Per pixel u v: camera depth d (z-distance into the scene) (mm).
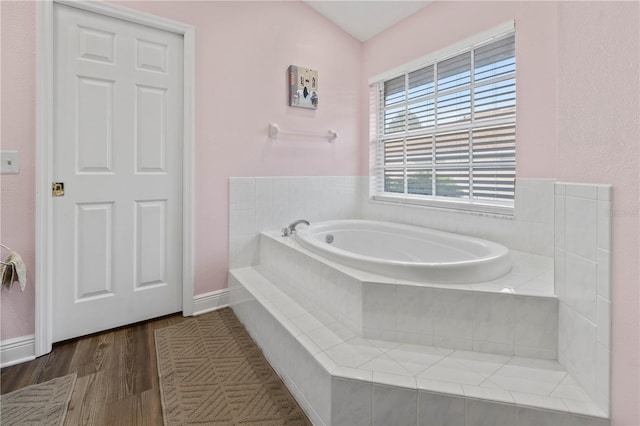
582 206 1111
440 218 2459
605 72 1010
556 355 1263
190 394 1386
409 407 1104
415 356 1278
